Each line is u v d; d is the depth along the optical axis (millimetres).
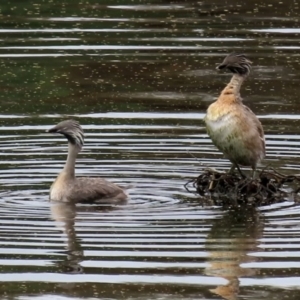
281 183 16922
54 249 13945
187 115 20516
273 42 25281
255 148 16938
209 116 17062
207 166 17828
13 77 22891
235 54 17141
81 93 21984
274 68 23625
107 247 14039
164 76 23047
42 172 17344
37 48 24656
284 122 20062
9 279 13117
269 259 13742
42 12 27656
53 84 22500
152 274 13234
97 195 16094
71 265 13453
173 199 16266
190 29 26188
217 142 17094
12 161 17781
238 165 17562
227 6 28625
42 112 20688
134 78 22969
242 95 21938
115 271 13336
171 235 14500
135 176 17250
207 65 23719
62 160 17922
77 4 28547
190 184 16984
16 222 14961
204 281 13055
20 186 16703
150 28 26234
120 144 18750
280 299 12578
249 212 15750
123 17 27266
